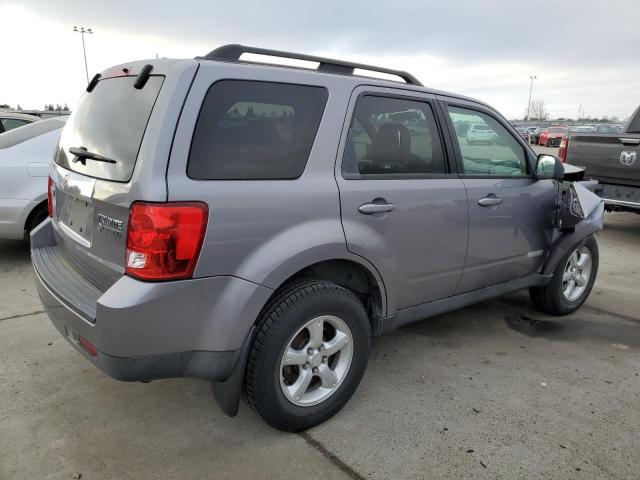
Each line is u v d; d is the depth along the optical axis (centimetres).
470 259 342
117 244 228
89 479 233
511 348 379
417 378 331
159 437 265
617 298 493
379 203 280
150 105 226
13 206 507
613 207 716
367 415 288
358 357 284
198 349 231
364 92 285
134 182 215
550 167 376
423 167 313
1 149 508
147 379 225
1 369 328
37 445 255
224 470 241
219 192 225
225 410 249
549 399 308
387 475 239
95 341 221
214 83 230
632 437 271
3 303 436
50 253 309
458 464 248
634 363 358
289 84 255
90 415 282
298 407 265
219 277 228
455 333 405
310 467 244
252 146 239
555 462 250
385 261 287
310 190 254
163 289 214
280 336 246
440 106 327
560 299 430
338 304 266
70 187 267
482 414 290
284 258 239
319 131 262
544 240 399
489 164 358
